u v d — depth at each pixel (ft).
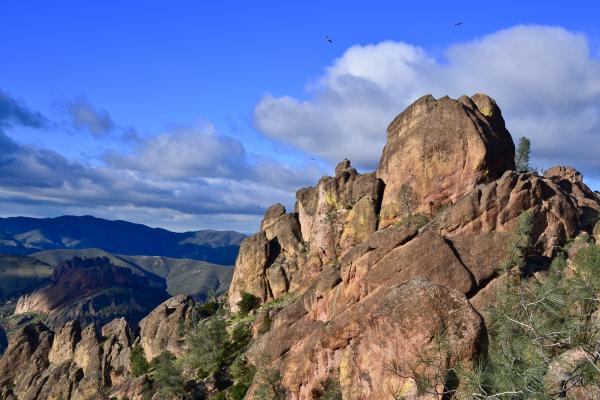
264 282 431.02
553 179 364.79
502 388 64.18
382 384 104.83
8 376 515.09
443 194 342.85
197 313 460.55
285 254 440.04
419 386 78.95
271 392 224.12
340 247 381.81
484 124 352.49
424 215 339.98
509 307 78.95
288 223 451.94
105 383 453.17
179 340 433.48
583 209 316.81
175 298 503.20
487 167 338.75
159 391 342.03
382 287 248.52
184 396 326.65
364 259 264.52
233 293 447.83
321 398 176.65
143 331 471.62
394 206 359.25
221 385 328.08
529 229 257.96
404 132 375.25
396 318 104.47
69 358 494.59
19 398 483.92
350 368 119.65
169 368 345.72
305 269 393.09
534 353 69.05
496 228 273.13
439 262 245.45
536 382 61.98
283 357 277.85
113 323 517.14
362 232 372.79
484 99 372.17
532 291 80.33
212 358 358.23
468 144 342.03
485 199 278.05
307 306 295.89
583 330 66.90
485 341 94.32
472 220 275.80
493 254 251.19
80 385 453.99
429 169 349.41
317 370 194.08
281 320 301.02
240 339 372.38
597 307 75.20
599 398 61.93
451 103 357.20
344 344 147.95
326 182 408.67
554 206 280.10
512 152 366.22
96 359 465.88
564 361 64.34
